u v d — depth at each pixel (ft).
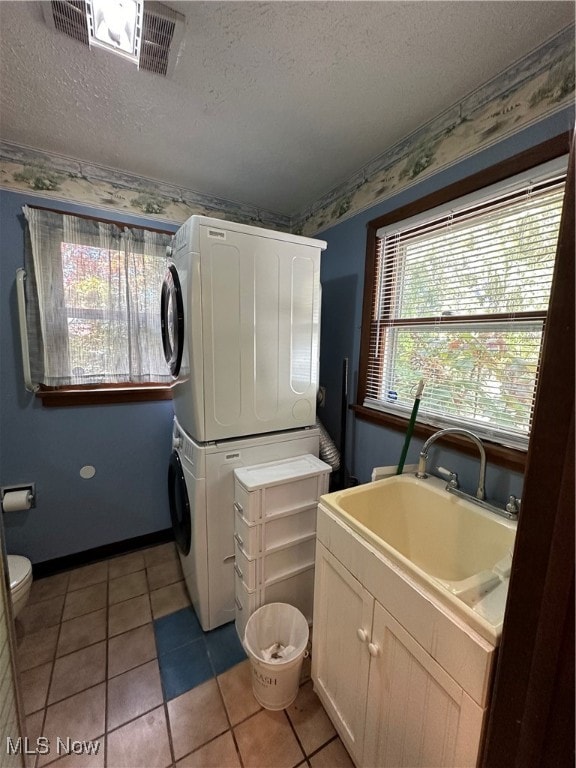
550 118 3.51
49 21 3.22
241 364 5.02
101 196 6.30
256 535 4.65
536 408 1.65
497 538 3.79
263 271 5.05
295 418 5.65
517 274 4.02
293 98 4.35
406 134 5.13
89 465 6.80
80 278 6.20
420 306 5.26
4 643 2.50
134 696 4.29
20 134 5.25
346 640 3.55
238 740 3.84
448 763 2.45
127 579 6.50
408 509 4.76
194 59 3.72
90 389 6.59
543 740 1.66
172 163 6.08
